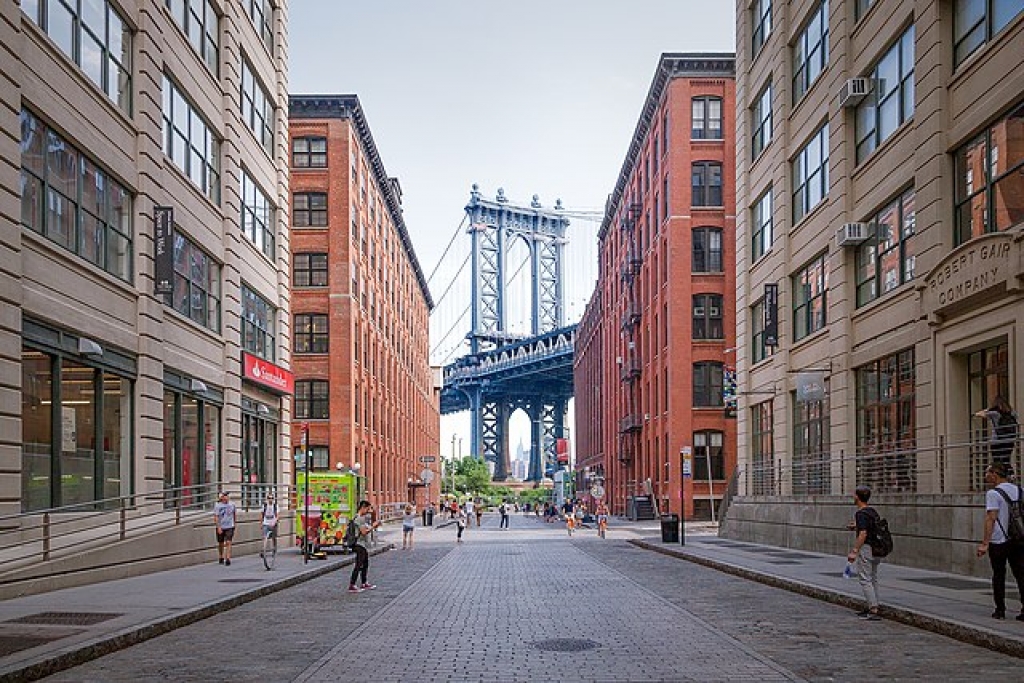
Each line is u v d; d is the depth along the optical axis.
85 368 21.14
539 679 9.91
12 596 16.44
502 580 22.30
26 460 18.45
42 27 19.14
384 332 75.88
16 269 17.36
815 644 12.04
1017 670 10.21
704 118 59.41
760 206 37.75
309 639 12.92
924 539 21.06
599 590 19.56
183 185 27.34
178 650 12.00
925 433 22.27
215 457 30.77
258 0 36.81
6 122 17.11
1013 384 18.70
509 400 176.12
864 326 26.77
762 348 37.41
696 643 12.20
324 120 59.84
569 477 122.94
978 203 20.36
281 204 39.09
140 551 21.70
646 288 69.75
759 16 38.12
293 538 35.88
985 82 19.81
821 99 30.11
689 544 34.16
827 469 29.08
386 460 76.88
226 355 31.34
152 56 24.80
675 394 58.09
